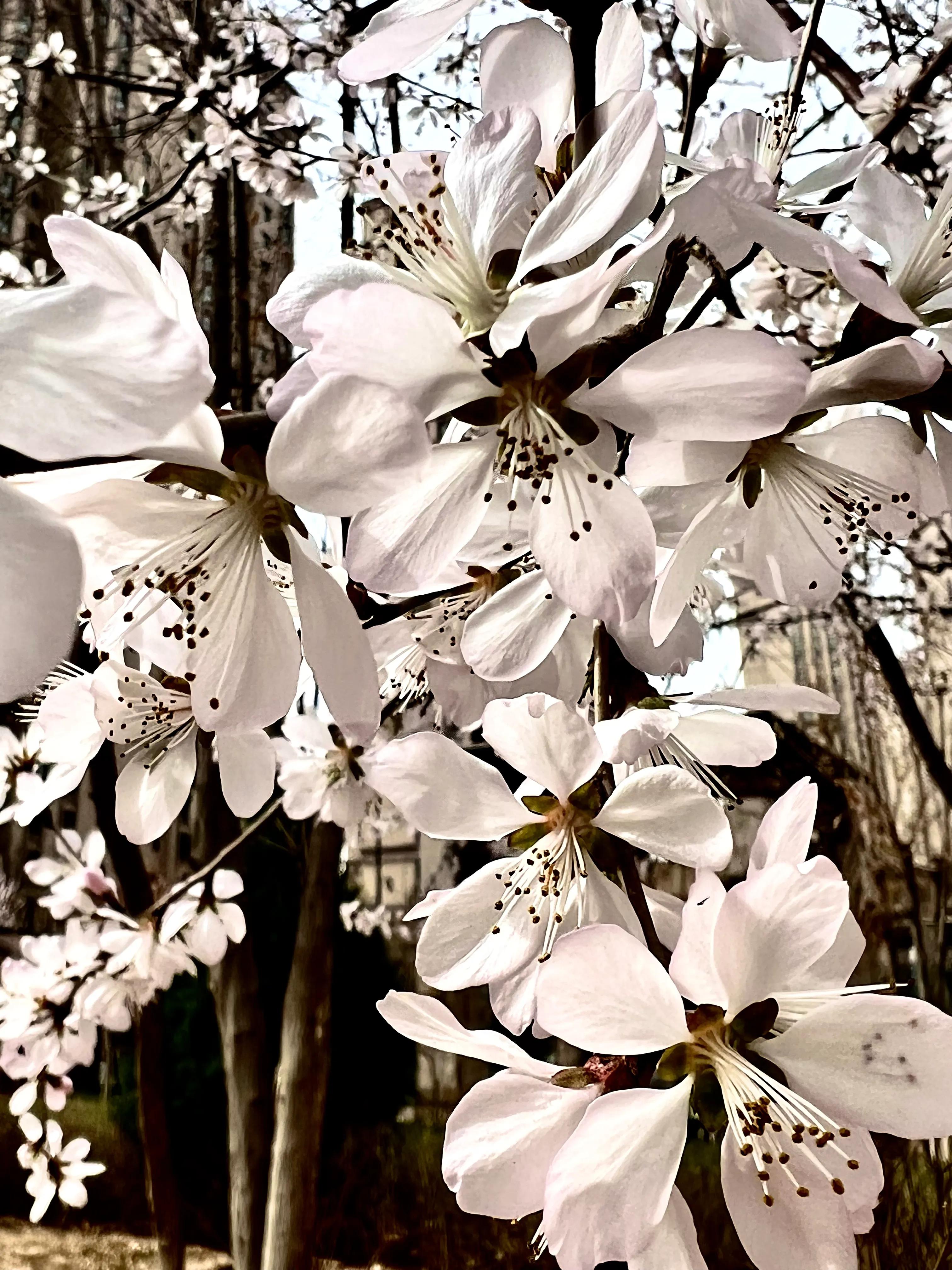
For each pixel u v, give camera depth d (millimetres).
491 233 72
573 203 62
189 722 105
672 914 95
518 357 68
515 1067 80
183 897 282
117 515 68
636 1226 65
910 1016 70
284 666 72
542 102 89
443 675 112
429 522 70
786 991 74
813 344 314
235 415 65
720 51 112
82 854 299
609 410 68
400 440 56
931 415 76
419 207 75
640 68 88
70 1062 281
